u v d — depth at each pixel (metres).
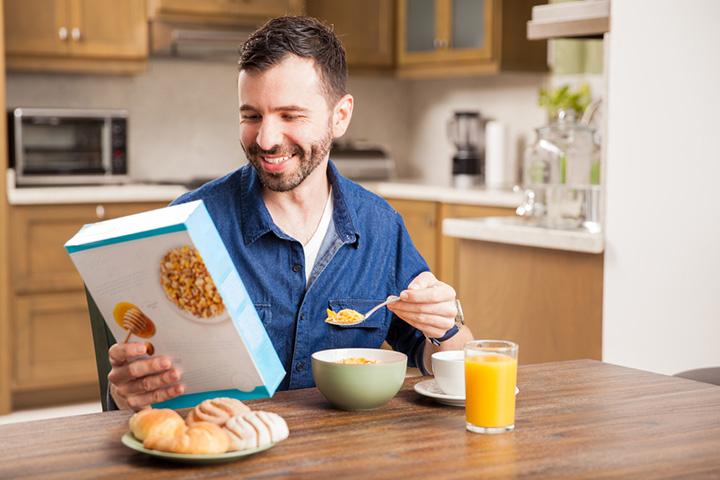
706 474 1.09
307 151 1.53
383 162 5.14
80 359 4.12
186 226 1.16
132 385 1.32
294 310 1.66
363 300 1.71
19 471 1.09
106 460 1.13
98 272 1.24
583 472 1.09
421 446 1.18
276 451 1.16
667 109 2.70
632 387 1.51
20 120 4.19
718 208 2.59
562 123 3.06
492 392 1.24
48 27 4.23
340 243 1.69
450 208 4.23
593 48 4.39
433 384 1.48
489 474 1.08
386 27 5.03
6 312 3.91
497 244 3.15
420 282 1.54
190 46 4.50
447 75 4.80
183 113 4.96
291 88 1.48
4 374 3.93
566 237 2.86
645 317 2.78
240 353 1.25
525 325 3.08
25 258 3.98
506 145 4.75
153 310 1.25
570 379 1.56
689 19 2.63
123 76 4.79
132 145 4.85
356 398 1.33
